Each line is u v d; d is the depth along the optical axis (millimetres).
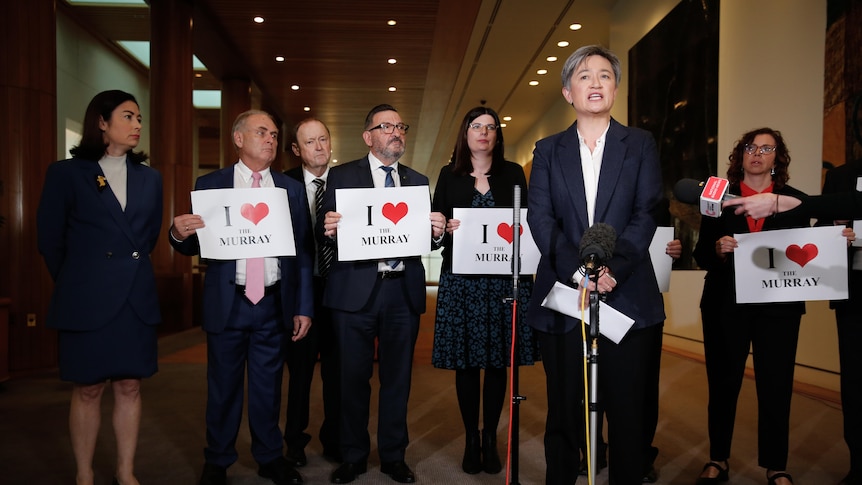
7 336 5867
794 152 5957
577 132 2311
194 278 11859
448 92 15484
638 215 2182
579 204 2217
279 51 12859
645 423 3152
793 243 2875
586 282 1925
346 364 3143
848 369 2896
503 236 3215
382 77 14578
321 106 17234
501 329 3250
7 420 4480
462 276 3277
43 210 2660
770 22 6316
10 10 6559
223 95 14531
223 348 3027
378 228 2986
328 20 11141
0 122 6512
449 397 5262
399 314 3168
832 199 2092
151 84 10375
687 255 8164
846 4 5168
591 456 1915
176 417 4598
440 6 10461
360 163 3256
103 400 5031
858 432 2875
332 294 3152
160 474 3250
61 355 2672
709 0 7520
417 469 3344
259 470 3221
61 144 12406
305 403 3545
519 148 20875
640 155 2227
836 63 5309
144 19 12797
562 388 2219
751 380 6125
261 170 3123
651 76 9242
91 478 2742
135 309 2715
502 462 3445
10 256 6438
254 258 3027
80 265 2672
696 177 7902
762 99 6461
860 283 2859
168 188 10328
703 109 7703
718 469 3137
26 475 3232
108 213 2707
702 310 3242
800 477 3221
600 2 10438
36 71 6691
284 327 3119
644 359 2182
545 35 11625
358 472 3188
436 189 3496
